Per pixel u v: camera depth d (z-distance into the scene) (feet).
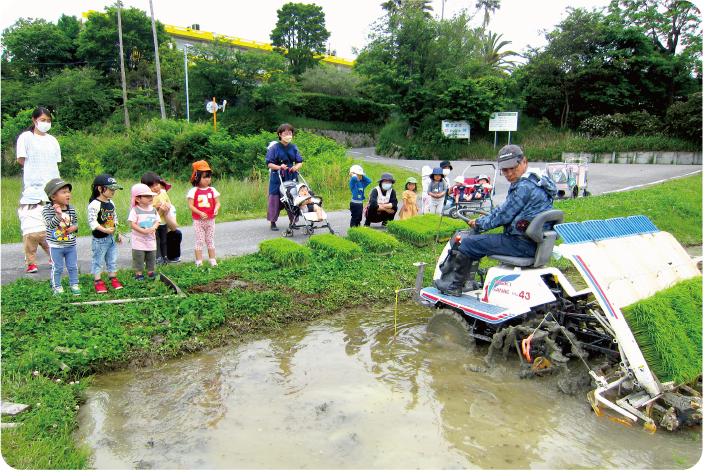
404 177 72.18
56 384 13.29
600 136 104.01
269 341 17.62
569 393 13.38
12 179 72.84
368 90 161.58
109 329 16.33
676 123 93.56
